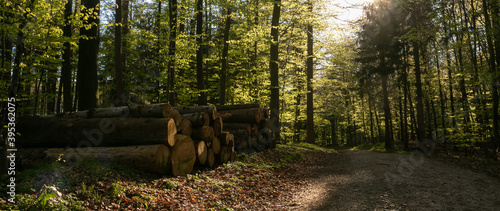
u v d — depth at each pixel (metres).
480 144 20.86
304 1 16.67
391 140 25.31
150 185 5.76
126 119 6.87
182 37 12.59
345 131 46.28
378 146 26.33
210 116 8.82
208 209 5.25
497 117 12.41
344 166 11.56
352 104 35.41
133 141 6.71
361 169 10.30
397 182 7.52
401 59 21.66
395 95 25.80
